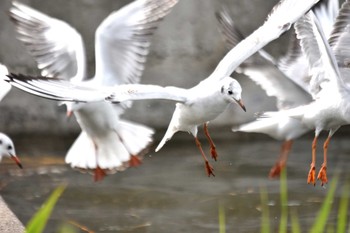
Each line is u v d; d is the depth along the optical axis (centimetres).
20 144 1838
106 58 1194
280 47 1988
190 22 2014
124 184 1517
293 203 1400
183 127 1078
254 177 1571
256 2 2020
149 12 1200
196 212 1357
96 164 1245
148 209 1373
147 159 1716
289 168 1636
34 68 1927
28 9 1245
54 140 1873
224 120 1956
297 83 1403
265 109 1980
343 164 1659
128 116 1964
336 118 1189
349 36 1184
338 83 1163
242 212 1359
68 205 1389
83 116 1203
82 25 1961
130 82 1216
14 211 1348
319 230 727
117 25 1188
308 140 1870
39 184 1516
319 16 1288
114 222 1302
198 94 1029
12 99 1930
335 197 1427
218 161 1702
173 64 2011
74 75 1232
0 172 1595
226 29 1431
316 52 1254
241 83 1998
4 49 1930
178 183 1527
